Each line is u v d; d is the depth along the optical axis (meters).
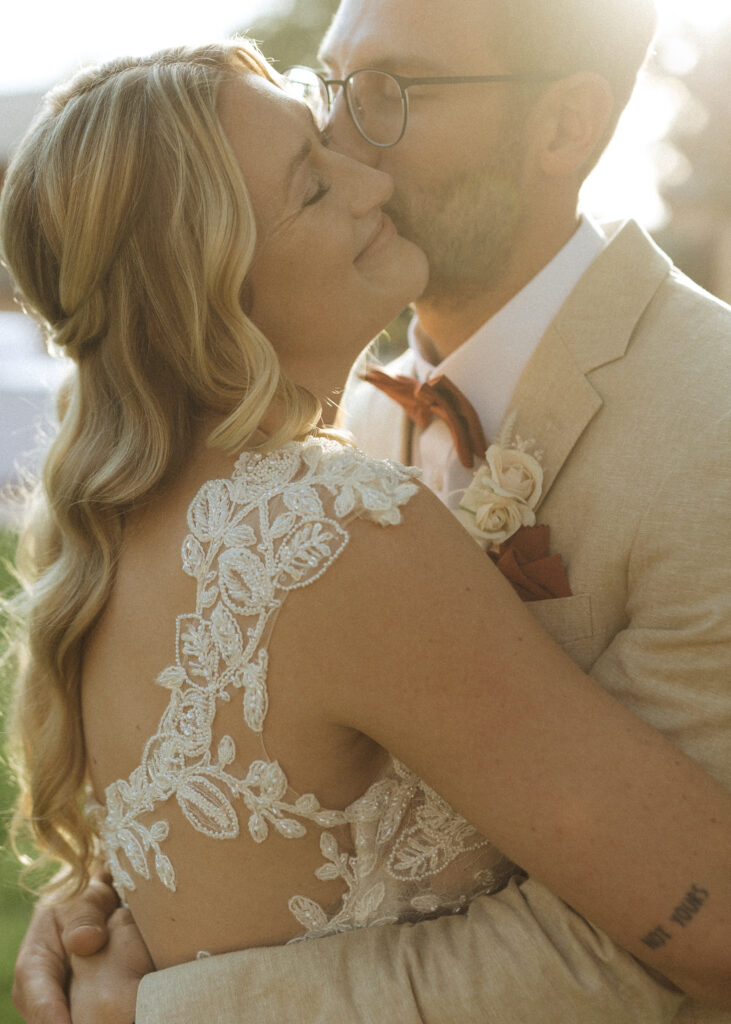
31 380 9.38
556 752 1.23
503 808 1.24
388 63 1.77
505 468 1.60
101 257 1.36
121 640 1.39
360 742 1.33
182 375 1.37
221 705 1.29
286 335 1.48
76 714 1.51
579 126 1.80
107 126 1.34
